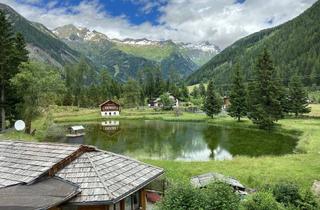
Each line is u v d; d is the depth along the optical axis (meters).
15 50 62.97
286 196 23.56
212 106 108.06
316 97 153.75
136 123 104.50
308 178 32.88
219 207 17.48
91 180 16.16
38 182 16.14
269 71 83.44
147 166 19.94
